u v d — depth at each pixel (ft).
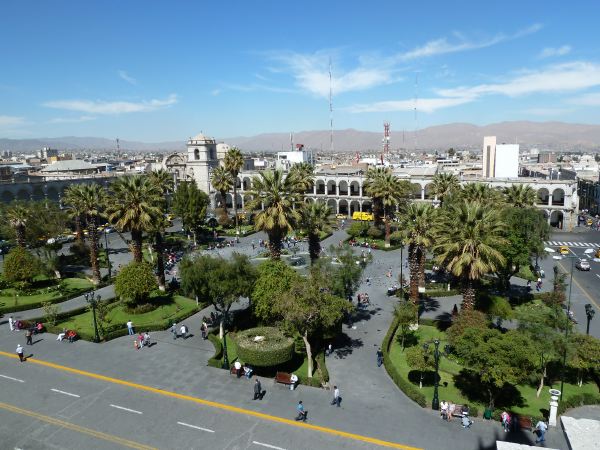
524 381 109.29
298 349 135.23
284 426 95.66
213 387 112.37
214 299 136.56
